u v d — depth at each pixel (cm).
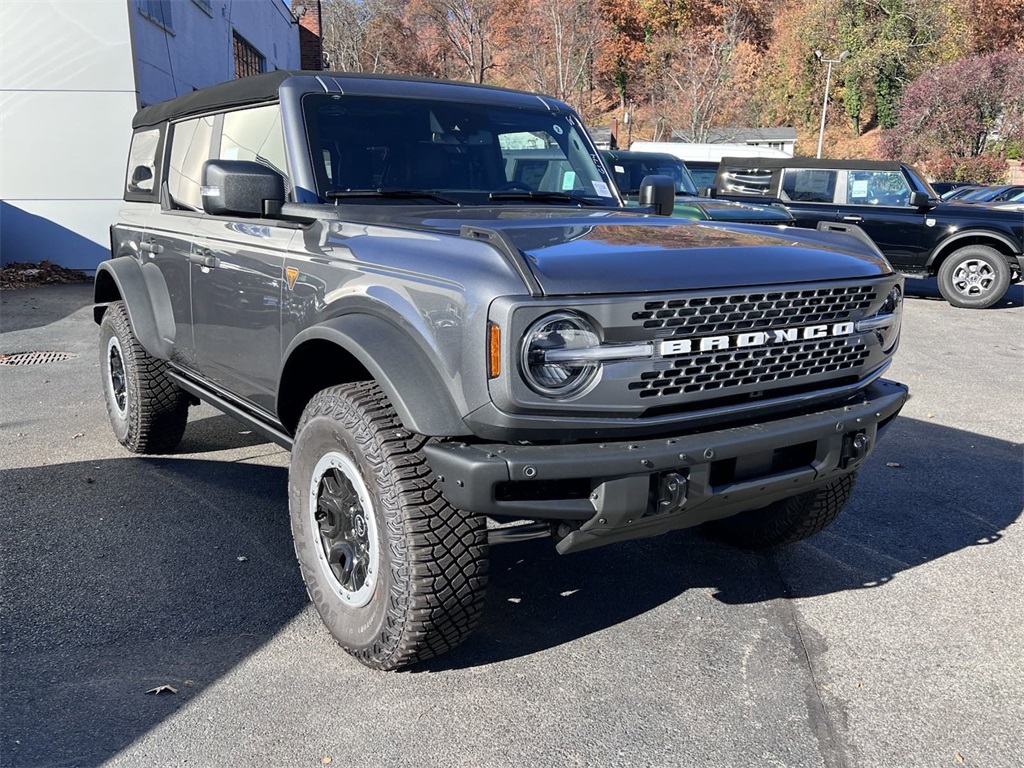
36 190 1370
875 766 263
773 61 7575
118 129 1377
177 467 523
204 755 261
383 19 7238
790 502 387
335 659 316
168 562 392
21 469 516
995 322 1167
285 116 372
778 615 356
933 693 302
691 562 406
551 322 252
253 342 371
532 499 266
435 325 267
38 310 1098
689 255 285
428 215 340
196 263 416
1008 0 6397
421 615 280
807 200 1386
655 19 7612
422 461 280
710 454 274
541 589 376
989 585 386
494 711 286
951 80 4803
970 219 1282
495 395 252
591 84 7619
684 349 269
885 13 6875
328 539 319
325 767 257
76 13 1333
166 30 1534
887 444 601
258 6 2369
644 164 1288
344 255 313
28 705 283
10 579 372
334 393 305
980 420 666
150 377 507
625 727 279
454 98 414
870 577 394
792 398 302
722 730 278
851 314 311
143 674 303
